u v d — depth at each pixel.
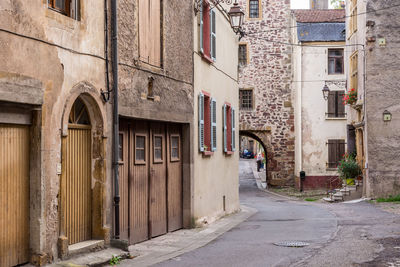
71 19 7.89
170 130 12.34
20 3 6.75
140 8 10.22
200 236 11.48
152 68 10.78
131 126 10.27
